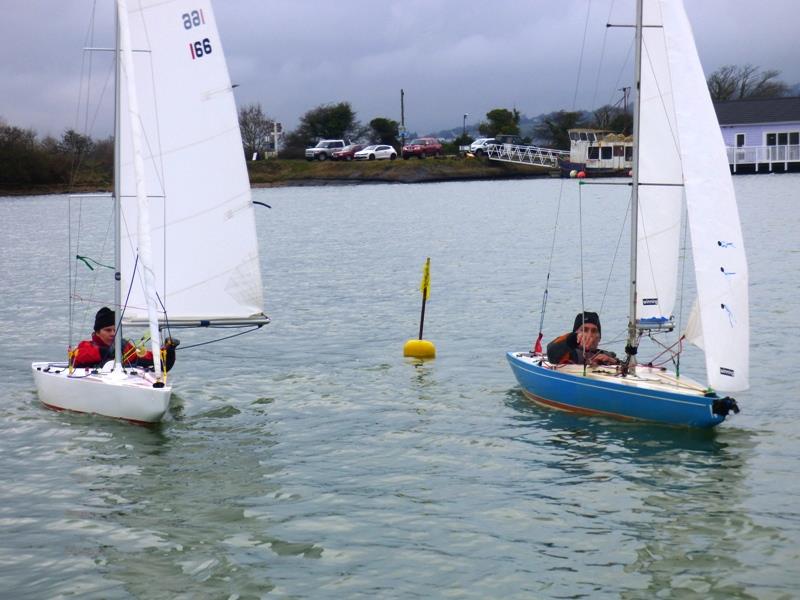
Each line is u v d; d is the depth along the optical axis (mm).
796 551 10609
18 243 48781
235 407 16625
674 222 15531
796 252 34594
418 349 20359
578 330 16625
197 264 17375
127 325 16688
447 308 26203
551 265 34531
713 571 10219
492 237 45500
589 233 45906
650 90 15242
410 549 10867
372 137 128375
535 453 13922
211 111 17266
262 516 11820
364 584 10070
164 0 16875
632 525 11375
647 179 15445
